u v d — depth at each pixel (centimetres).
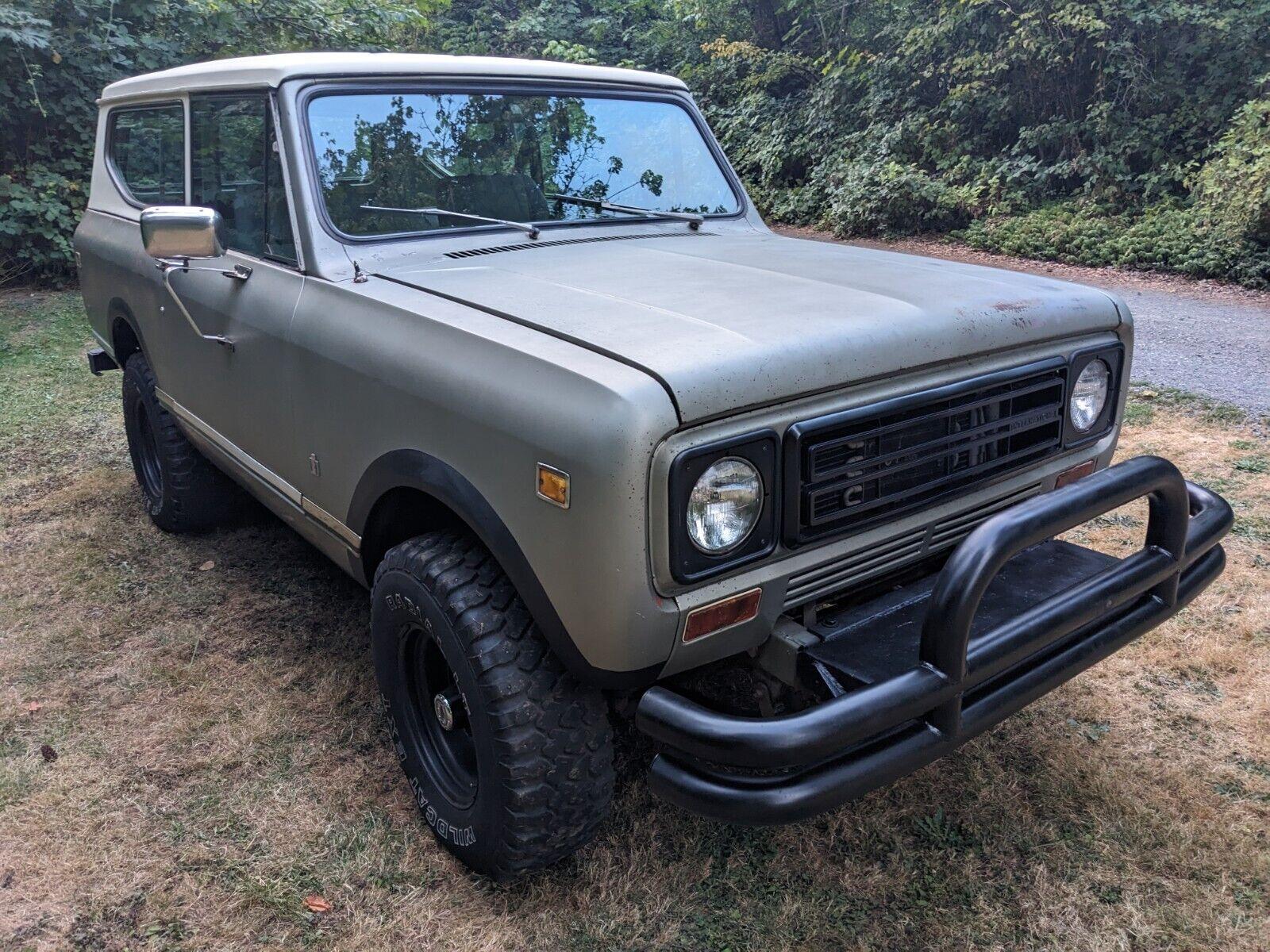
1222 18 1143
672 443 196
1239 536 427
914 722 212
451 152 329
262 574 436
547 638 221
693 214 374
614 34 2147
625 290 261
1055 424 266
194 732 325
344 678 355
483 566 243
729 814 200
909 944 238
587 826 245
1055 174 1275
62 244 1003
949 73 1414
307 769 308
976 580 198
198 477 445
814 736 190
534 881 261
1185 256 1031
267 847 274
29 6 1001
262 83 316
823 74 1655
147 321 421
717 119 1805
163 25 1103
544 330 229
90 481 546
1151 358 715
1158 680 335
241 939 245
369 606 407
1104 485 218
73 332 861
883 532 235
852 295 252
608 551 197
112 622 395
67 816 286
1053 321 261
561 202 349
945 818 278
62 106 1027
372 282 286
